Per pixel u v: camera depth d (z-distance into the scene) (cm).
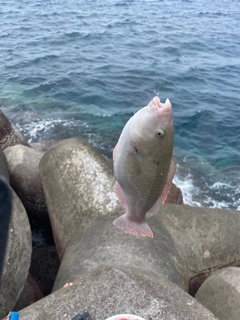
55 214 112
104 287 69
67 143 127
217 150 221
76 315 62
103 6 720
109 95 283
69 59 365
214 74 352
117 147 49
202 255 96
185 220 102
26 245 79
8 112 244
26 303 89
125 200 52
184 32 527
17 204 83
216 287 81
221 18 665
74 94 280
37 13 607
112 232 94
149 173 47
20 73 319
